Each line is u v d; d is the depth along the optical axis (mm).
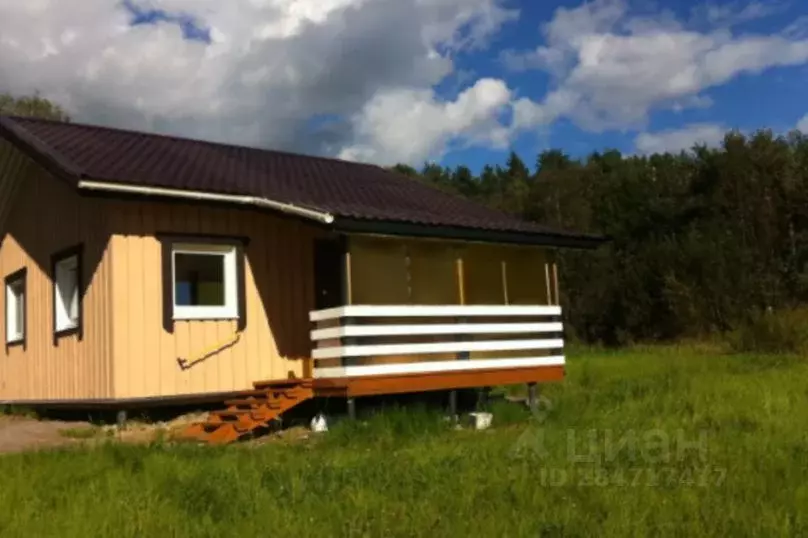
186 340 12930
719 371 18266
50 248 14789
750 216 38812
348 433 10844
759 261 37750
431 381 12977
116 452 8859
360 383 12133
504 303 14812
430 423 11445
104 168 12289
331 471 7789
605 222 44188
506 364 14078
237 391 13312
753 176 39094
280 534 5898
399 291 13219
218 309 13305
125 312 12422
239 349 13438
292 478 7410
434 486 7188
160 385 12609
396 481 7402
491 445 9352
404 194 17016
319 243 14516
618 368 21141
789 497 6449
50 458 8688
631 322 39719
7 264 17062
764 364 19781
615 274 41188
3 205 16578
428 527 5938
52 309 14625
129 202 12617
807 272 36031
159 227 12859
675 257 38938
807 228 38000
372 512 6355
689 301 37156
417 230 12906
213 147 17406
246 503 6688
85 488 7258
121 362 12312
